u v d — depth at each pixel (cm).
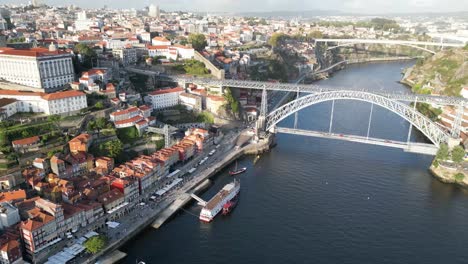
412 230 13538
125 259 11806
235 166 18700
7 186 13762
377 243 12775
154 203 14625
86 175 15150
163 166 16362
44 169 14650
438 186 16825
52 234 11512
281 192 16025
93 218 12925
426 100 19312
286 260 11894
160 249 12319
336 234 13200
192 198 15388
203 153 19362
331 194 15850
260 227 13575
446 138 18788
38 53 19375
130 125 18700
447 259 12112
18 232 11231
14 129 15612
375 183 16875
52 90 19488
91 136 16988
